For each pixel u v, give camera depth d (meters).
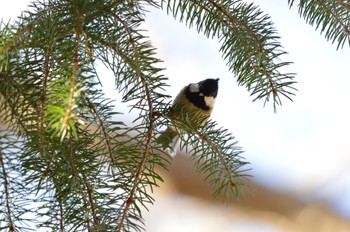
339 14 3.33
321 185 7.79
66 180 2.78
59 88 2.36
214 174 2.97
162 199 7.64
